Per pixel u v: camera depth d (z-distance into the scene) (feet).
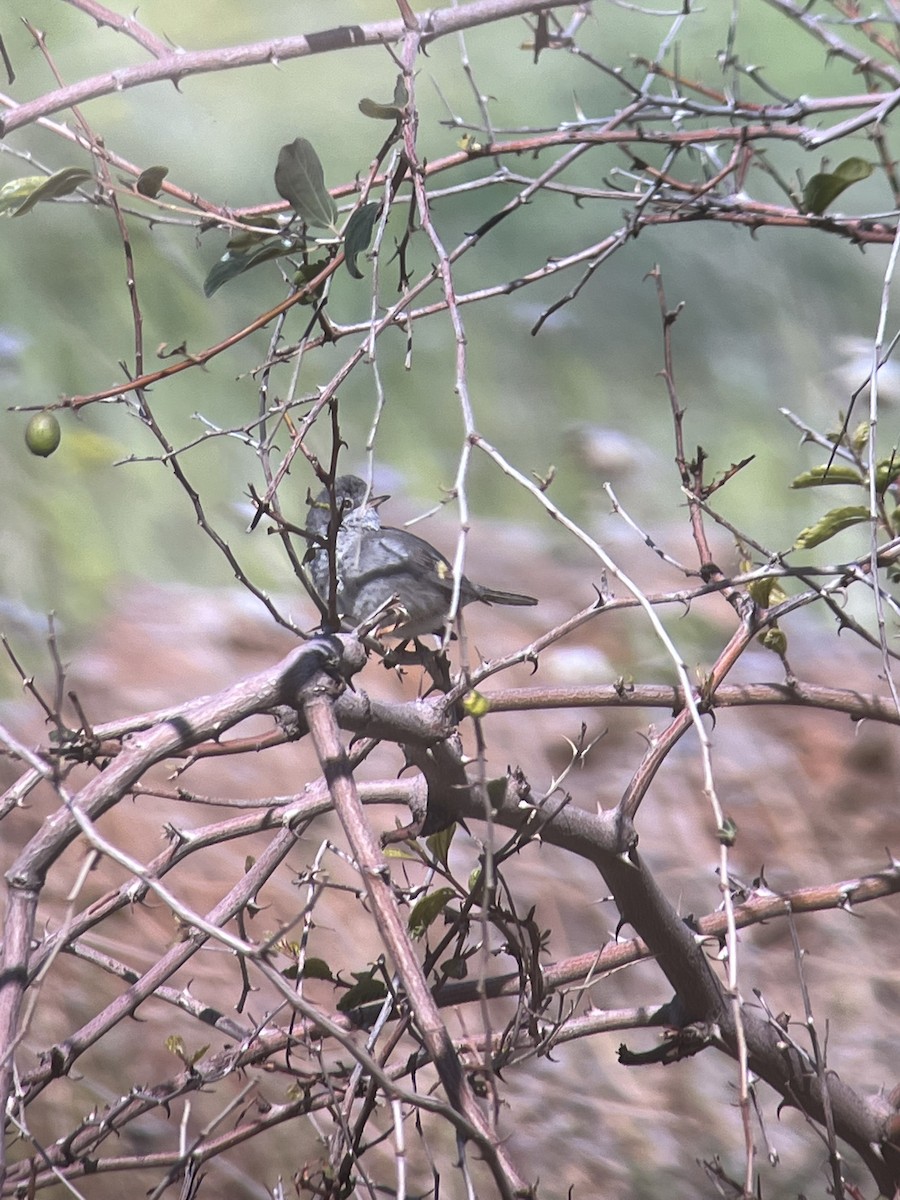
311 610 41.91
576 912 28.48
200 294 47.50
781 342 55.93
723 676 15.84
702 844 31.04
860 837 31.42
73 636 38.42
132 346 45.96
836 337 54.39
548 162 65.67
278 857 16.65
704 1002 15.88
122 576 41.19
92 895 27.91
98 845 10.54
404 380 57.26
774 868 30.12
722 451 53.78
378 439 54.24
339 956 26.23
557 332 61.16
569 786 32.65
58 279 45.85
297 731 12.77
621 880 15.16
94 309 45.91
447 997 16.01
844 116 58.23
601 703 15.66
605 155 67.62
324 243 15.07
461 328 12.58
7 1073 10.78
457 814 14.90
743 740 34.81
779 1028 16.16
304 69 57.82
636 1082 25.16
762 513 50.01
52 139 37.45
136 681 36.22
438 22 16.40
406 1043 24.66
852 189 62.23
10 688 35.12
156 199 16.35
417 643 22.68
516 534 48.32
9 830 29.07
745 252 59.57
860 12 20.48
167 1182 14.08
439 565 23.70
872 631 41.70
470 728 33.09
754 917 16.35
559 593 43.42
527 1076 24.50
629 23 45.60
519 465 54.03
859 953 27.81
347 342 57.82
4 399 43.21
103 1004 25.18
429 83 58.75
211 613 39.83
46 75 30.48
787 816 31.45
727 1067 26.13
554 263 17.16
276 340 14.83
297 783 32.32
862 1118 16.57
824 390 48.62
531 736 34.24
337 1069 19.33
